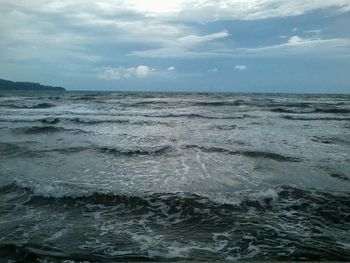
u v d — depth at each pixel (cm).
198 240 519
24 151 1166
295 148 1231
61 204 670
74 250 482
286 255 466
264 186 779
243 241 512
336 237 523
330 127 1847
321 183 800
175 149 1202
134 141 1371
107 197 696
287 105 3756
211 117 2300
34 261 450
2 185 776
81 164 997
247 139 1416
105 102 4022
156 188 762
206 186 781
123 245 500
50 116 2333
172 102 4109
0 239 513
